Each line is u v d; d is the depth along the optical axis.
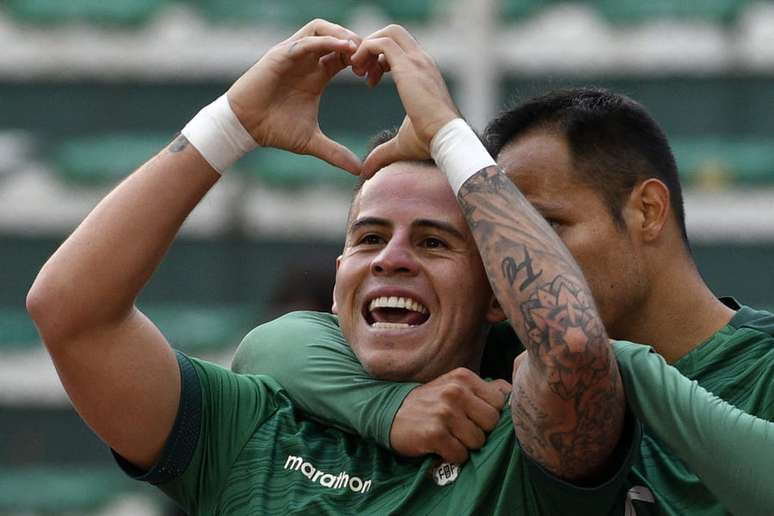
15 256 59.88
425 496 9.66
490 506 9.52
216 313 56.66
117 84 61.38
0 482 54.06
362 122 59.66
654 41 59.31
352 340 10.25
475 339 10.33
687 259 10.71
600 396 8.99
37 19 60.91
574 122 10.48
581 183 10.38
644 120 10.70
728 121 59.47
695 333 10.52
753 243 56.94
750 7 59.25
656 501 9.70
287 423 10.24
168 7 61.22
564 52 59.19
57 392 57.09
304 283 15.42
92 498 53.59
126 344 9.80
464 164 9.58
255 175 57.84
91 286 9.60
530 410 9.14
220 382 10.27
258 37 60.62
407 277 10.00
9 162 59.88
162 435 9.95
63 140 61.69
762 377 9.90
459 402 9.64
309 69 10.18
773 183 56.88
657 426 9.18
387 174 10.22
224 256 58.53
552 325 8.98
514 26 59.25
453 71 57.03
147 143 59.25
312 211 57.84
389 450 9.94
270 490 9.86
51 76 61.62
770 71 59.12
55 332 9.63
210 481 10.05
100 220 9.73
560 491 9.23
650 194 10.50
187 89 61.56
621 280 10.43
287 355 10.56
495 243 9.31
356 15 59.25
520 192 9.55
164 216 9.77
